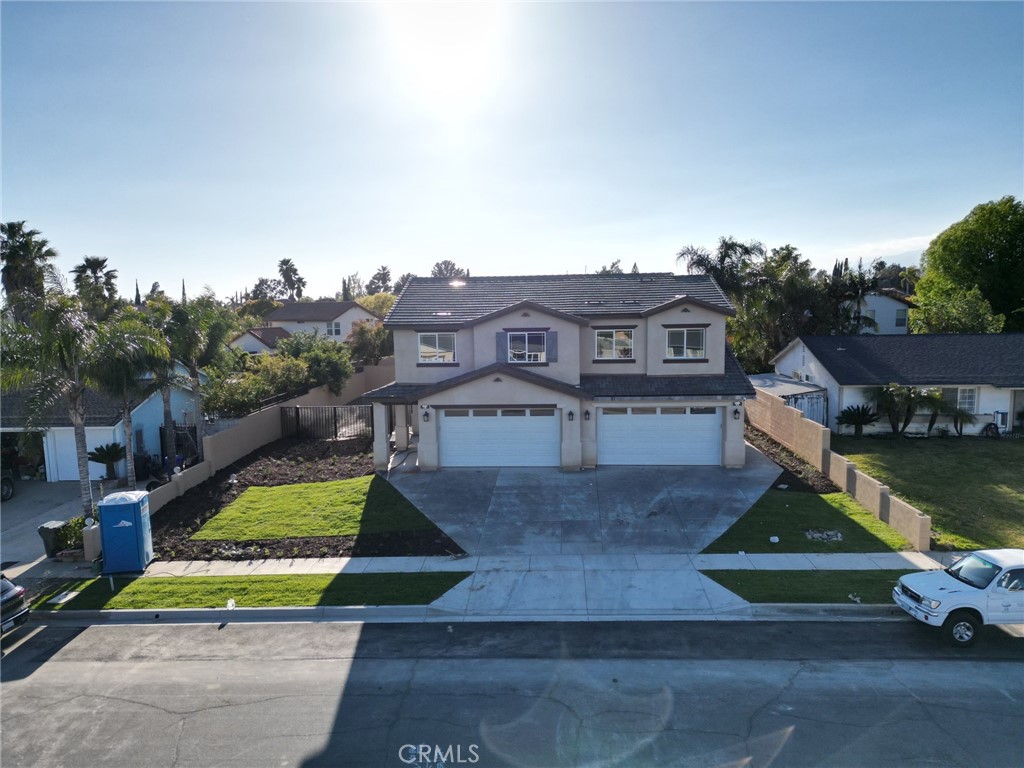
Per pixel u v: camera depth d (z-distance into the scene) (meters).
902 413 28.11
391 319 24.94
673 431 23.52
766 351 43.44
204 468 23.00
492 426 23.70
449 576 15.47
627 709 10.05
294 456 26.39
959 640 11.84
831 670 11.11
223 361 28.42
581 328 24.62
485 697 10.51
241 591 14.97
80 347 17.47
